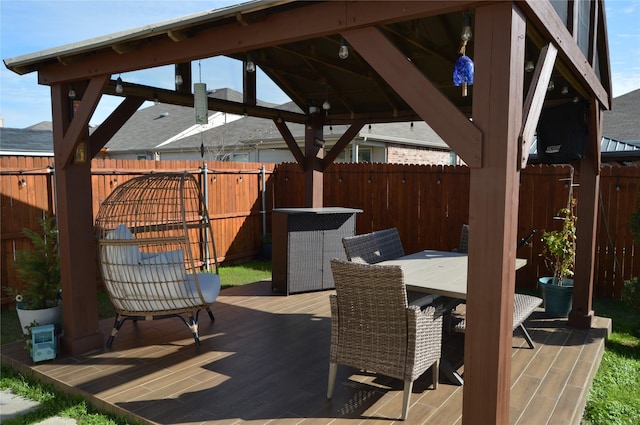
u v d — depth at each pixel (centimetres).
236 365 368
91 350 398
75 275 390
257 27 271
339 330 306
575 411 294
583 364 368
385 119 630
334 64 491
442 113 221
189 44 301
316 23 251
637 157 749
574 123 439
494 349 217
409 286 323
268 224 888
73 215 388
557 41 261
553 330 451
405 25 397
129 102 432
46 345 374
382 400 310
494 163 210
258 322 475
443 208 738
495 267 214
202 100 432
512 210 216
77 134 371
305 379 342
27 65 387
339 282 297
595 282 633
